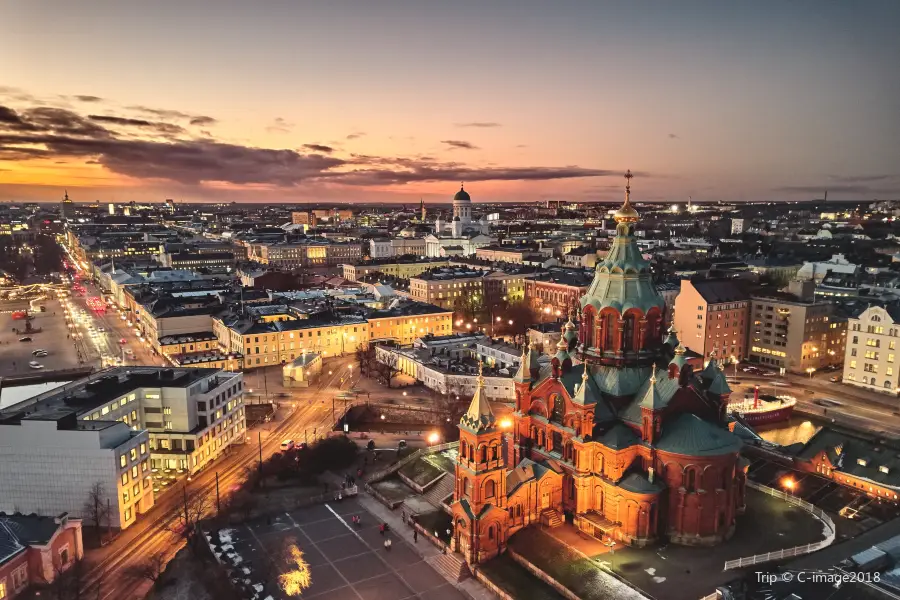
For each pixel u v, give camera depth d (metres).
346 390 177.62
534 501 91.38
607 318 95.38
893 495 95.38
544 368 101.88
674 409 87.81
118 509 103.56
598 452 89.00
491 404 159.75
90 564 94.25
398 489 112.94
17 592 85.25
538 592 78.81
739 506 92.19
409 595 82.50
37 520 91.56
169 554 97.00
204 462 128.25
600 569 80.31
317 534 98.31
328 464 124.12
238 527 100.75
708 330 195.75
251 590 83.12
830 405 163.62
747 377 188.38
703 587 75.44
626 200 95.19
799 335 189.75
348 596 82.25
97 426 106.38
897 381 169.62
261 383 186.00
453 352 199.62
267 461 128.00
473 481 84.94
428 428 150.00
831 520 90.19
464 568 86.31
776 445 119.75
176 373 137.00
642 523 84.81
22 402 121.50
